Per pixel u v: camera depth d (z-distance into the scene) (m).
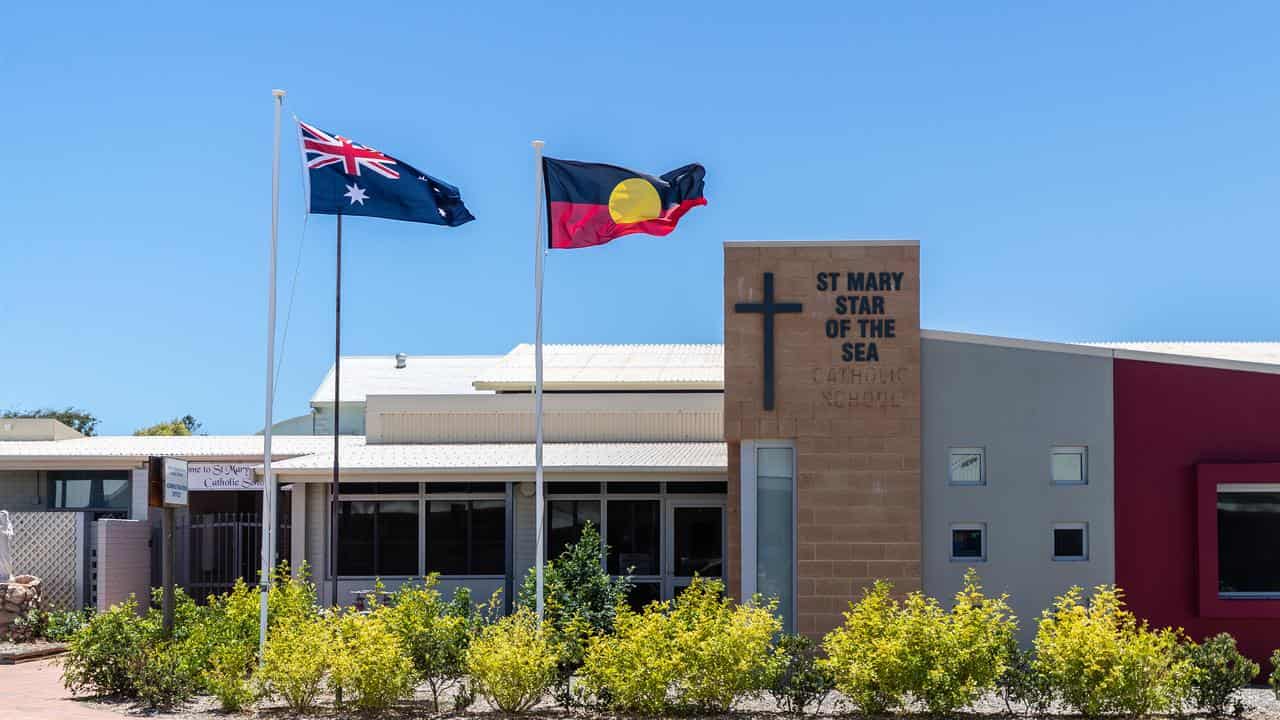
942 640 13.83
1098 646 13.80
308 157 16.47
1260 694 15.80
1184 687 13.98
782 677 14.77
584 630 15.77
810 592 16.94
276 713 14.24
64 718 13.66
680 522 23.44
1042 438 17.38
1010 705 14.67
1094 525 17.28
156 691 14.68
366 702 14.19
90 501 28.31
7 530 22.52
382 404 25.80
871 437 17.12
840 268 17.34
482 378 26.78
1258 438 17.39
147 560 24.19
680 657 14.13
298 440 29.77
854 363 17.23
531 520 23.39
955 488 17.28
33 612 20.67
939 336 17.44
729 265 17.39
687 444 25.06
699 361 28.97
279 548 24.64
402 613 15.25
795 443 17.23
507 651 14.11
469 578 23.31
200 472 24.48
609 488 23.50
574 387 26.70
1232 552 17.53
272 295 16.47
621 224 16.34
